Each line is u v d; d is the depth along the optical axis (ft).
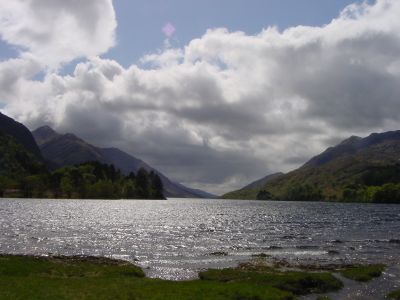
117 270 162.61
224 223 448.65
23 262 164.96
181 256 215.51
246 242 277.44
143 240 280.51
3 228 336.49
